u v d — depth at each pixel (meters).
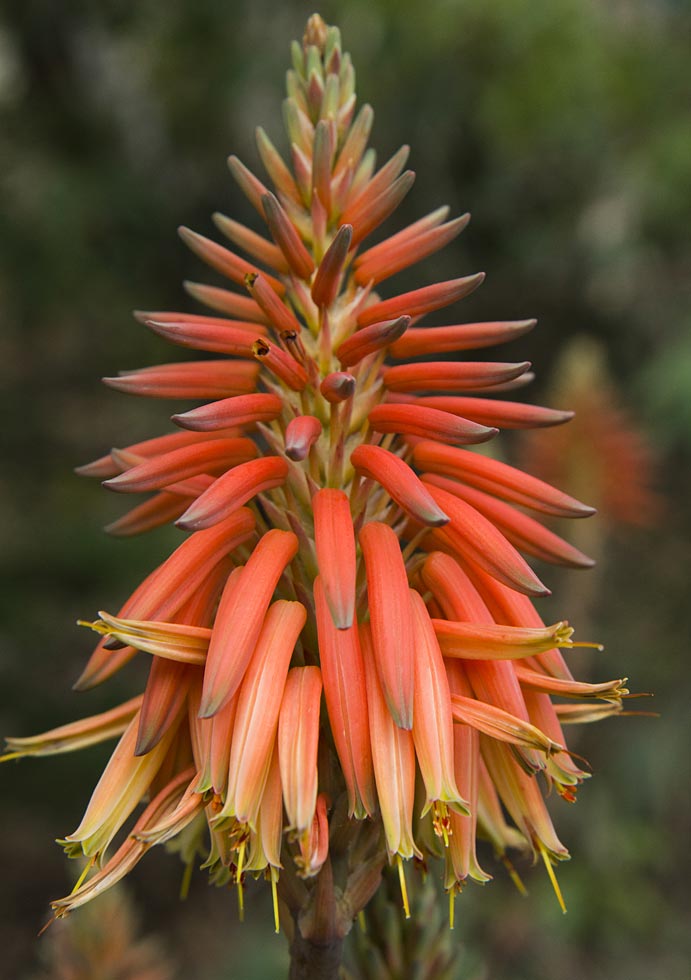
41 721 9.12
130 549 9.34
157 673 2.27
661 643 10.49
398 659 2.12
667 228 11.23
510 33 10.11
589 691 2.35
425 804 2.32
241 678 2.12
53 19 10.66
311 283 2.65
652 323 12.07
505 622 2.49
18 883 9.44
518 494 2.50
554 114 10.37
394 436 2.82
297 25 10.93
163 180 11.53
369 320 2.59
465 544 2.39
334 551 2.20
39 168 10.82
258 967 7.50
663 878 9.93
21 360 12.02
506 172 11.10
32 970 8.72
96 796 2.31
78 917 4.16
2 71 11.01
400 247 2.71
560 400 7.19
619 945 8.73
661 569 10.90
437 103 10.64
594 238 11.48
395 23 10.19
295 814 2.08
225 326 2.68
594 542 7.30
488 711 2.24
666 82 11.03
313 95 2.79
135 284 11.60
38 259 10.59
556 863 2.44
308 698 2.21
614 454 7.11
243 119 11.77
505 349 12.41
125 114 11.37
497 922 8.40
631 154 10.95
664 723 9.80
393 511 2.70
